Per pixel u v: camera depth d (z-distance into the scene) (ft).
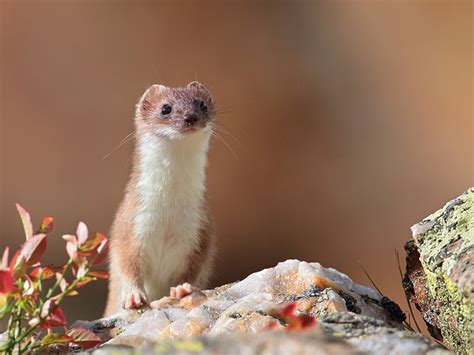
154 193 27.20
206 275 29.01
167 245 27.55
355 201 58.08
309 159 59.47
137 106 29.53
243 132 59.47
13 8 60.75
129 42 61.57
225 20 61.52
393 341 13.67
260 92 60.23
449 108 58.95
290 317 14.24
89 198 59.72
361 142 59.52
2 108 60.03
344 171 59.00
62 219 59.11
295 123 59.88
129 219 27.37
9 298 16.83
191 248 27.78
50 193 59.57
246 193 58.95
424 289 19.33
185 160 27.37
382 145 59.21
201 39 61.41
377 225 57.16
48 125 60.39
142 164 27.66
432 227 18.90
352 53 61.11
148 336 19.29
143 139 28.02
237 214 58.75
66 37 61.31
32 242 17.02
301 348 12.17
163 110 28.25
